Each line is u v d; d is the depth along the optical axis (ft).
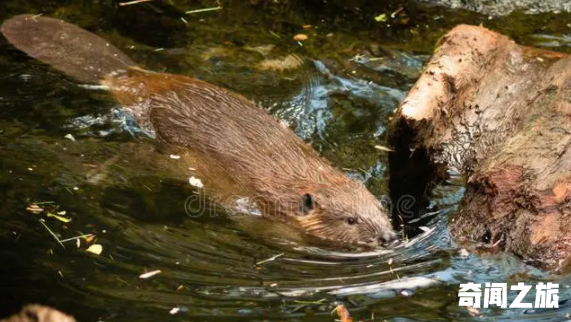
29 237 32.86
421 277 32.30
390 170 39.81
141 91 42.52
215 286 31.12
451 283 31.86
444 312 30.12
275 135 39.22
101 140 39.81
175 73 46.39
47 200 35.32
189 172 38.27
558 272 31.78
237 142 38.75
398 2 56.29
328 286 31.63
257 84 46.03
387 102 44.98
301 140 39.96
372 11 55.31
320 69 48.01
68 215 34.53
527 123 37.47
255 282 31.63
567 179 33.06
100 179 37.19
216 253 33.55
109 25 51.26
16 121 40.68
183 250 33.37
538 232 32.53
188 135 39.47
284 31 52.42
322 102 44.75
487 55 41.68
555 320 29.66
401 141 39.70
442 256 33.68
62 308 29.09
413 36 52.44
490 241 33.81
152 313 29.12
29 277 30.58
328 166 38.63
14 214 34.17
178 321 28.76
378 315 29.76
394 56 49.90
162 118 40.55
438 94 39.70
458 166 39.52
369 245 35.22
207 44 49.90
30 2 53.47
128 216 35.06
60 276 30.81
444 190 38.42
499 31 53.06
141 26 51.44
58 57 45.73
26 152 38.40
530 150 35.12
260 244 34.81
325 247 35.50
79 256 32.04
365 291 31.35
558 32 52.95
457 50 41.65
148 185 37.27
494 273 32.32
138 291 30.35
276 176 37.81
